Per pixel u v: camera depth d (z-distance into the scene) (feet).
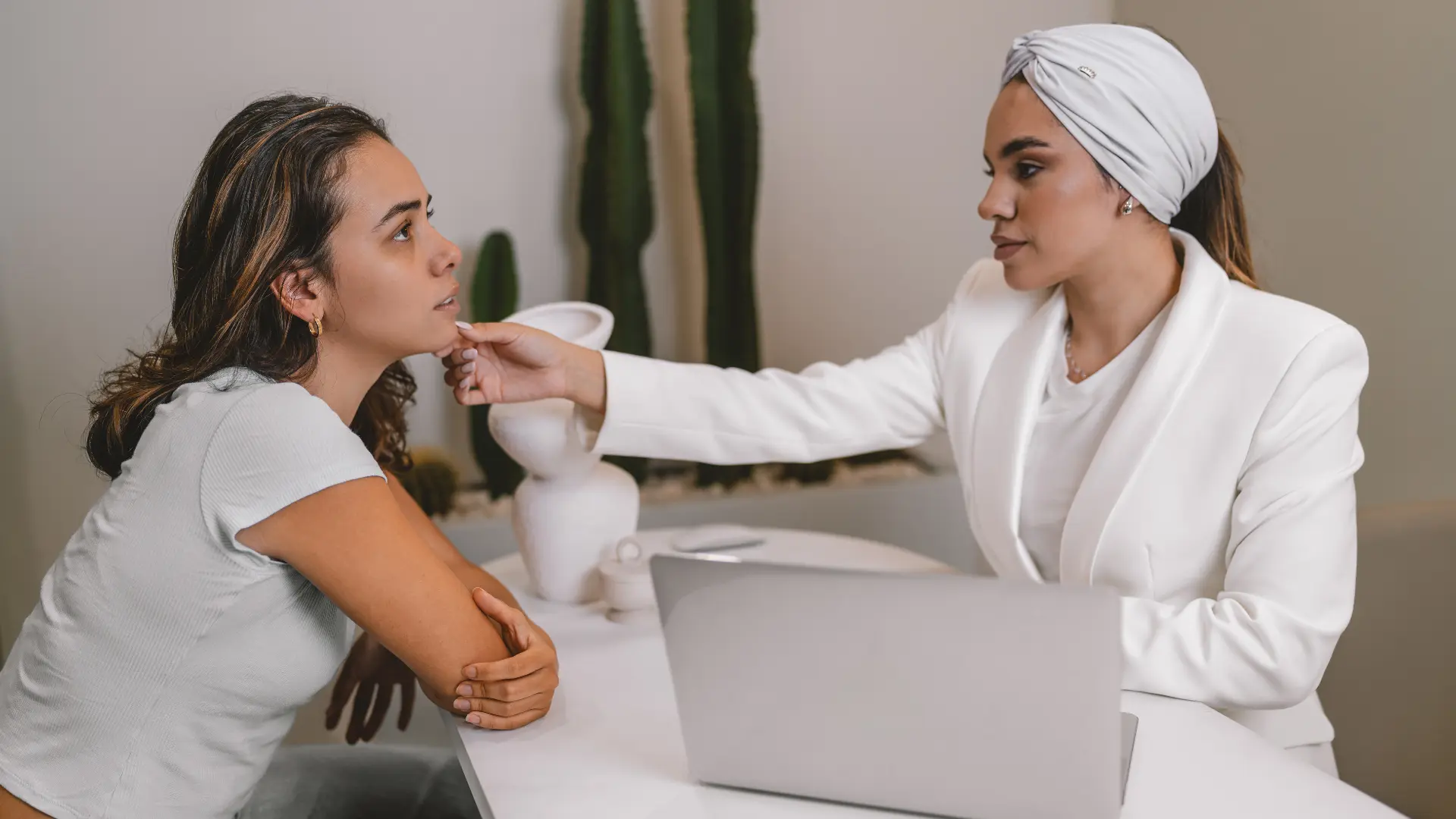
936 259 9.15
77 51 7.41
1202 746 3.47
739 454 5.04
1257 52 7.43
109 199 7.64
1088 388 4.43
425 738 7.68
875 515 8.69
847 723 3.04
